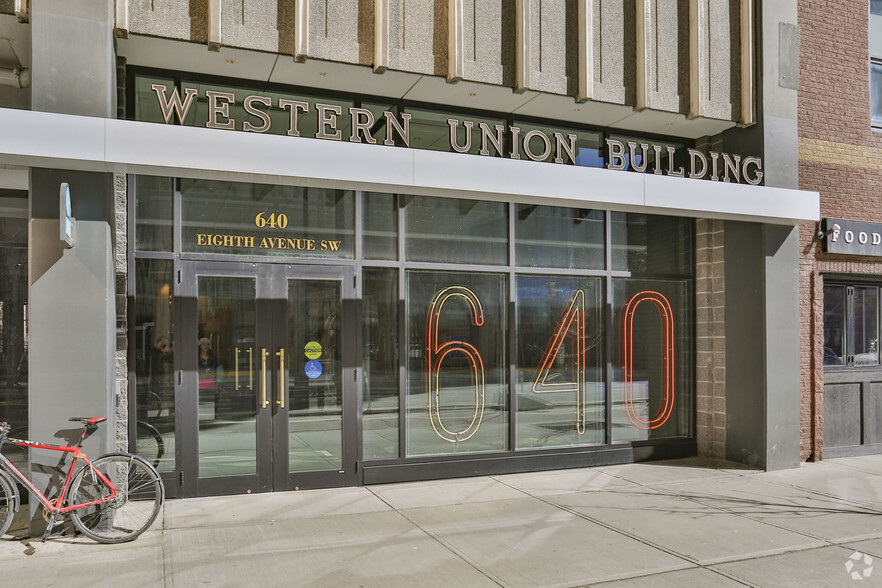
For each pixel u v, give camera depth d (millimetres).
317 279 7703
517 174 6887
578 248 9055
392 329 8062
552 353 8883
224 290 7371
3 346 7438
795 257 9000
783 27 9023
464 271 8406
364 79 7676
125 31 6344
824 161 9602
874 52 10188
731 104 8891
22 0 5996
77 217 5914
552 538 6031
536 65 7980
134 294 7051
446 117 8500
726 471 8703
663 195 7508
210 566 5293
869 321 10117
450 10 7578
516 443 8617
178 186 7215
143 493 7031
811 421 9414
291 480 7527
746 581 5086
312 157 6219
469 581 5055
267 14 6961
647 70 8391
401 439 8016
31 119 5449
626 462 9156
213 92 6410
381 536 6051
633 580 5102
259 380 7434
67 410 5859
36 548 5621
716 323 9508
